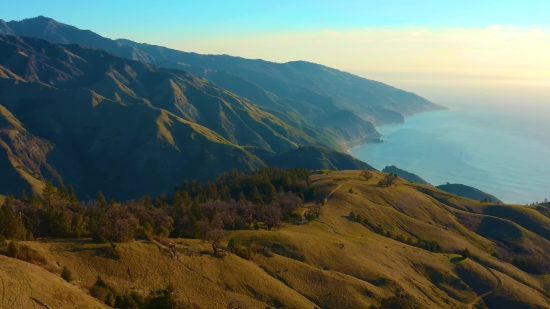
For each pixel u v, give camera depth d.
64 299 39.09
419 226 153.50
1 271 37.97
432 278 106.69
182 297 56.47
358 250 102.44
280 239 93.75
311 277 78.12
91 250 59.44
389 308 72.75
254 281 68.31
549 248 159.88
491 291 107.56
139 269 59.28
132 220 82.56
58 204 110.38
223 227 106.88
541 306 103.50
